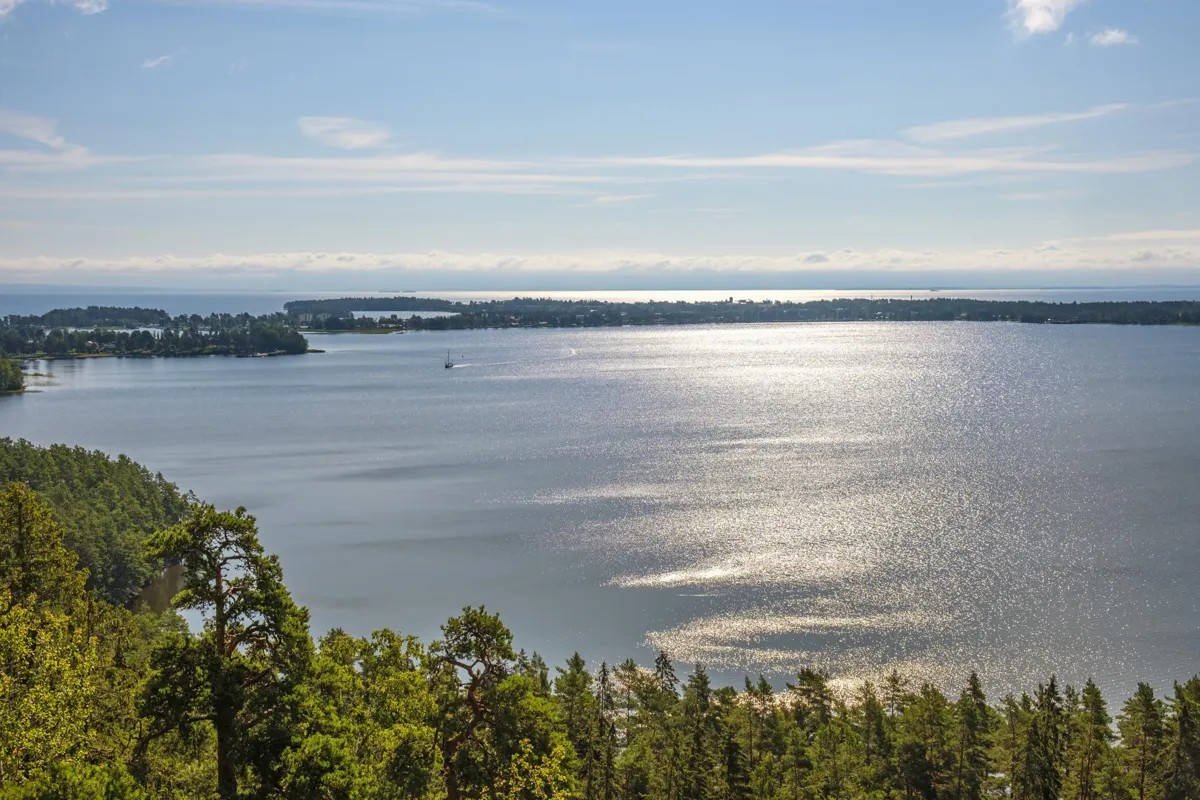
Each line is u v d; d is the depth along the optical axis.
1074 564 140.12
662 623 121.31
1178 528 157.75
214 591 41.72
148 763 47.34
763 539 156.25
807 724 93.50
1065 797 78.81
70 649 47.97
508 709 46.03
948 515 169.75
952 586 132.00
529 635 118.12
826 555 147.00
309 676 44.72
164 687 40.09
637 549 152.12
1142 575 134.88
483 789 45.19
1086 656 109.56
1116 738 81.44
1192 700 81.25
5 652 43.91
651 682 99.25
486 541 158.62
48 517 65.88
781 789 78.56
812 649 112.69
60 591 67.75
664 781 81.25
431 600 130.75
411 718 48.97
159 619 101.69
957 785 80.62
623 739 95.38
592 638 117.25
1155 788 77.56
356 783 41.09
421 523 171.38
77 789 35.12
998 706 97.44
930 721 82.12
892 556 145.88
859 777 80.69
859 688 101.75
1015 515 168.75
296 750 40.69
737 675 106.50
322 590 135.38
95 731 46.66
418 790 47.16
